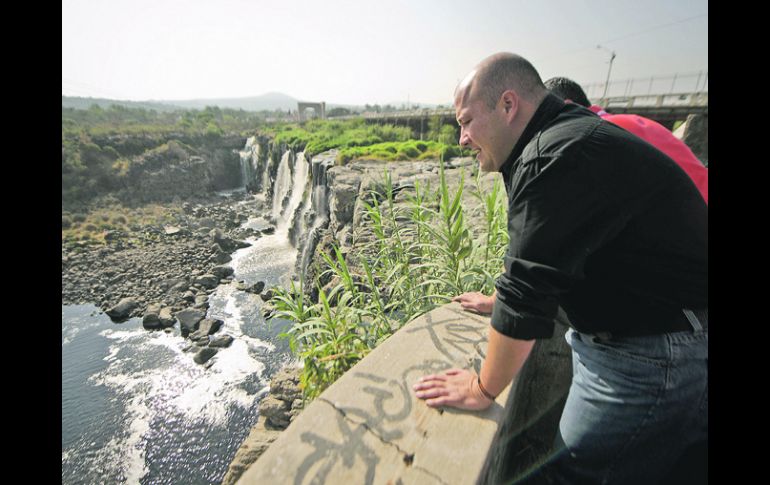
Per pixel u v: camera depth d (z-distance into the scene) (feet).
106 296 69.77
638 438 4.12
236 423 37.86
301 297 8.64
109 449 35.17
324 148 84.94
